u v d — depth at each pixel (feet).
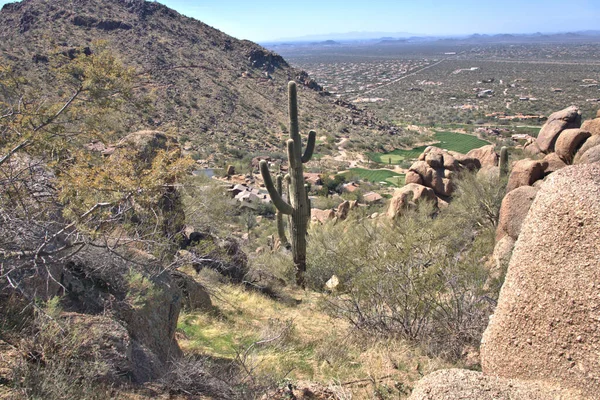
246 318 25.61
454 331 17.61
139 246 17.72
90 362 10.84
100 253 14.98
